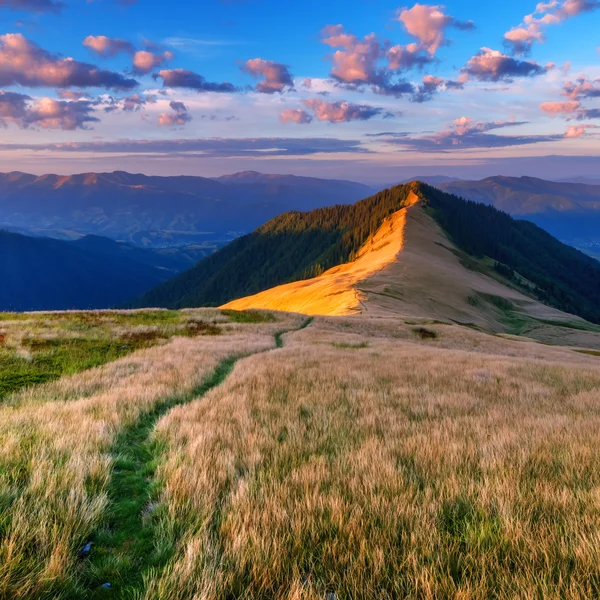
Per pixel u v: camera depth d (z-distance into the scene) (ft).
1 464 15.42
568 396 37.24
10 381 38.09
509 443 18.97
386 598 8.61
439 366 53.16
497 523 11.28
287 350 66.13
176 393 32.58
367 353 68.49
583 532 10.31
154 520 12.73
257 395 31.53
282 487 13.35
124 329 81.76
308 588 8.68
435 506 12.34
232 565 9.70
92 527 11.76
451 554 9.93
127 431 23.06
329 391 33.35
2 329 69.36
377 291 283.79
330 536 10.61
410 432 21.65
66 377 39.93
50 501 12.41
